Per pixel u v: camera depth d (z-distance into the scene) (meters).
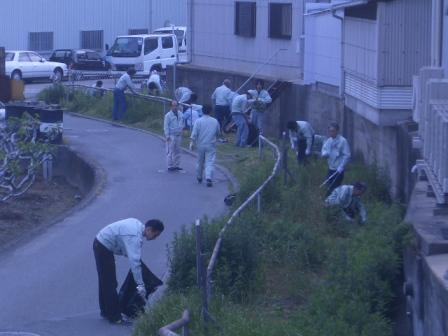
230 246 14.07
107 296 13.34
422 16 20.33
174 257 14.15
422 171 16.27
